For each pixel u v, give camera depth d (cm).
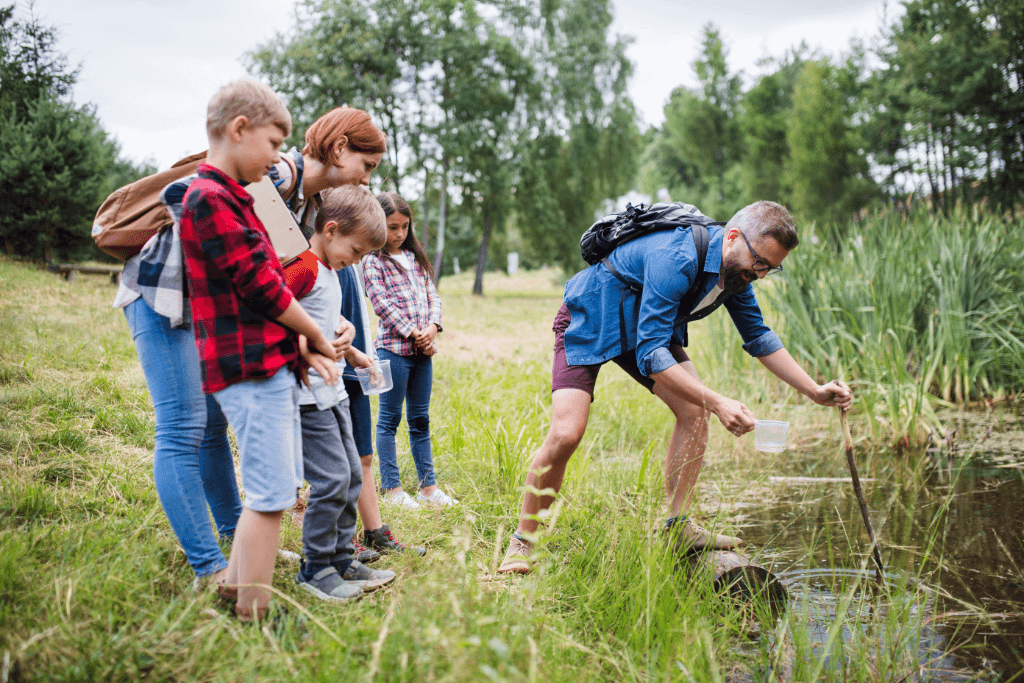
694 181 4219
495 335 1035
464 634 146
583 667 178
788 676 194
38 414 331
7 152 1266
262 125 170
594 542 245
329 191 214
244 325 170
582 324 242
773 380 599
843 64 2888
